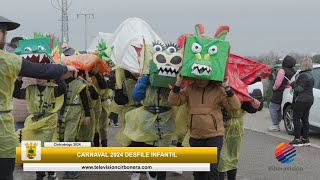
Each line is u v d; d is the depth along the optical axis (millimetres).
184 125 6359
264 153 9680
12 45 7770
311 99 10242
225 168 6312
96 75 7715
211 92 5551
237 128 6340
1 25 4148
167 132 6223
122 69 7363
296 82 10289
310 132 12703
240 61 6473
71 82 6977
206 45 5402
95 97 7352
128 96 7211
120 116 7652
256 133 12445
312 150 9977
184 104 5996
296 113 10320
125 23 9039
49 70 4215
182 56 5762
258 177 7699
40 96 6680
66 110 6941
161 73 5863
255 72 6484
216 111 5586
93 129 7488
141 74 6328
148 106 6227
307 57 10219
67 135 6957
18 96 6859
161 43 6113
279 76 12266
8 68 4066
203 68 5250
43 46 6023
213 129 5539
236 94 6059
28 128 6664
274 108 12609
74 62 7137
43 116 6691
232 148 6402
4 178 4246
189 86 5633
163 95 6164
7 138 4184
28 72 4141
